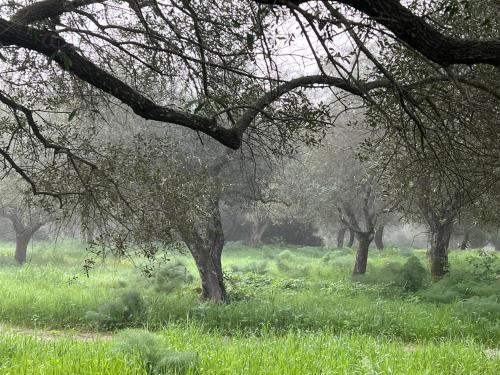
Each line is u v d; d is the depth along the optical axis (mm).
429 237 23156
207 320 12617
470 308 13727
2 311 13141
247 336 11641
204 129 5781
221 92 6691
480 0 6379
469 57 3832
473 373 7879
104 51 7457
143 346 7102
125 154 8844
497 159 7172
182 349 8195
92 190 8367
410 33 3756
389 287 19422
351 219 23875
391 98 6262
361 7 3729
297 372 7109
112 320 12500
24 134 8359
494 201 11891
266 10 4035
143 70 7789
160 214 9500
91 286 18125
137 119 14102
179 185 9875
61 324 12664
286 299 16234
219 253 16141
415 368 7988
